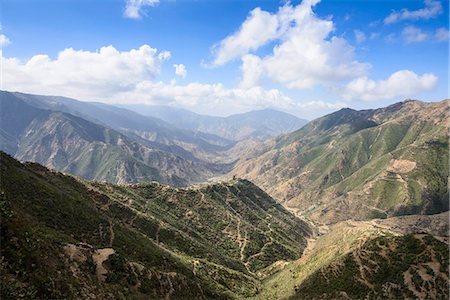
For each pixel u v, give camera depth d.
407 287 84.75
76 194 131.62
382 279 91.88
